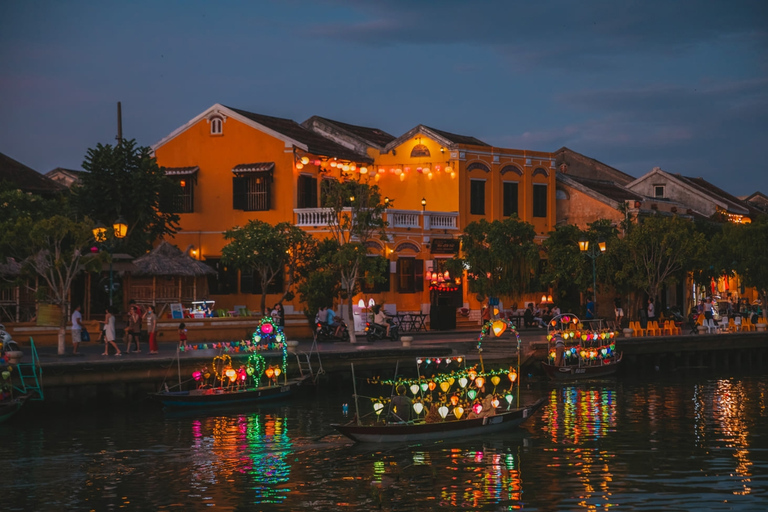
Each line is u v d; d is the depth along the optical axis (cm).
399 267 5353
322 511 2098
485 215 5791
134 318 3738
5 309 4450
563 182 6294
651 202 6425
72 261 3581
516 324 5497
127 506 2133
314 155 5447
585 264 5350
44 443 2742
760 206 8881
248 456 2594
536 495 2223
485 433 2908
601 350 4444
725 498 2198
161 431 2928
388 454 2625
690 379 4556
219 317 4397
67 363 3186
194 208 5625
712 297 6825
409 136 5788
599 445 2783
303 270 4856
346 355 3825
